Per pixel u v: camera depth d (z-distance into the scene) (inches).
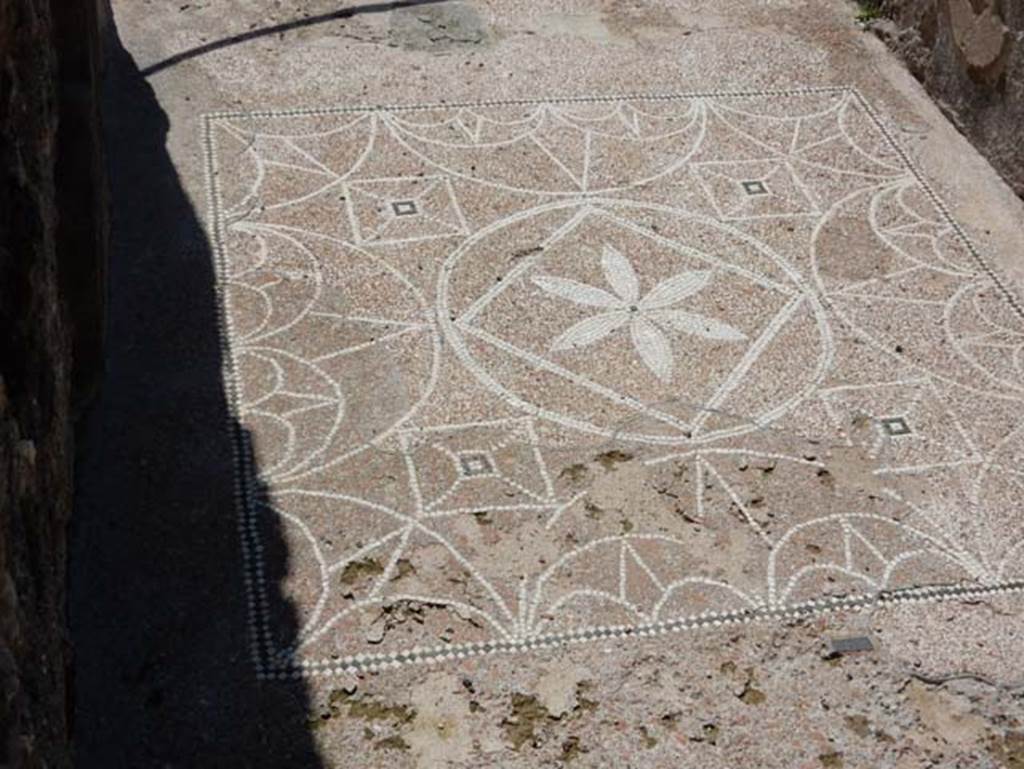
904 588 139.0
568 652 131.3
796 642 133.4
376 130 199.5
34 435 105.7
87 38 140.7
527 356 163.8
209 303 167.6
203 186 186.2
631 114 206.5
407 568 138.0
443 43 218.5
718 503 146.7
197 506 142.8
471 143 198.2
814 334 169.3
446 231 181.9
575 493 146.9
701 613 135.6
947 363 166.4
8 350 103.1
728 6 231.6
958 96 205.8
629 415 156.6
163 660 128.4
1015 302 176.1
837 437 155.4
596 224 184.7
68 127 140.6
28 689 91.7
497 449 151.5
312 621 132.5
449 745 123.1
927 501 148.5
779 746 124.6
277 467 147.7
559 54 218.1
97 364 150.9
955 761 124.4
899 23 221.8
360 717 125.0
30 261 108.0
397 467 148.6
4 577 85.2
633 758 123.0
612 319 169.8
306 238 179.0
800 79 216.2
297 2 224.8
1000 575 141.1
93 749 121.2
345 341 164.1
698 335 168.2
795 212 189.5
